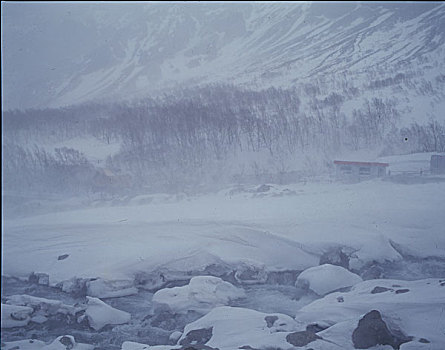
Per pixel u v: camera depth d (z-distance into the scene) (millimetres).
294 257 7426
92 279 7355
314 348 4473
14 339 6121
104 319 6309
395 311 4859
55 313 6668
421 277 6078
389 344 4406
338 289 6375
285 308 6121
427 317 4699
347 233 7184
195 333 5352
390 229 6887
